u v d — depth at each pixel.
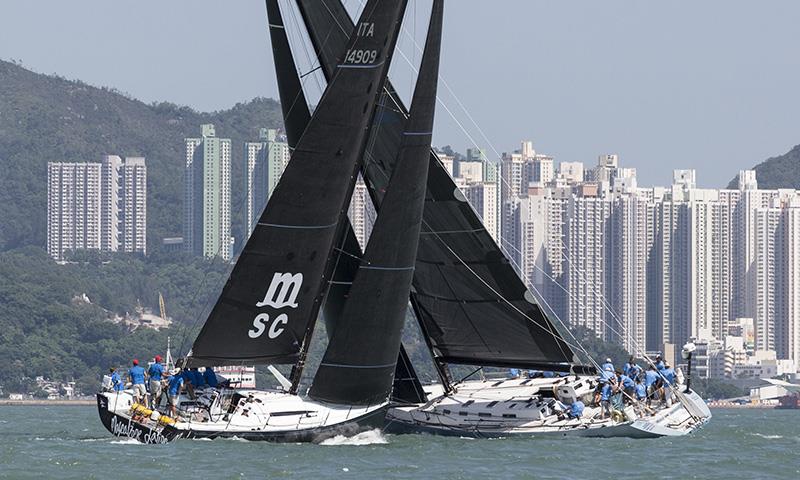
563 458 152.88
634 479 138.50
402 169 154.00
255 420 153.62
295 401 155.50
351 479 131.12
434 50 153.88
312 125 151.75
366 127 155.38
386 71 155.50
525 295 174.25
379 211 159.12
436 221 175.50
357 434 157.38
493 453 155.12
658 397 193.62
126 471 134.50
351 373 155.00
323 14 173.50
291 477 131.12
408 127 153.75
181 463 139.00
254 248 152.62
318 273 156.38
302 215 153.50
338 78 152.12
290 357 157.25
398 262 154.88
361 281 153.88
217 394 155.62
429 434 173.38
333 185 154.25
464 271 176.25
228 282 152.62
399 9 153.62
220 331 153.75
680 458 157.88
